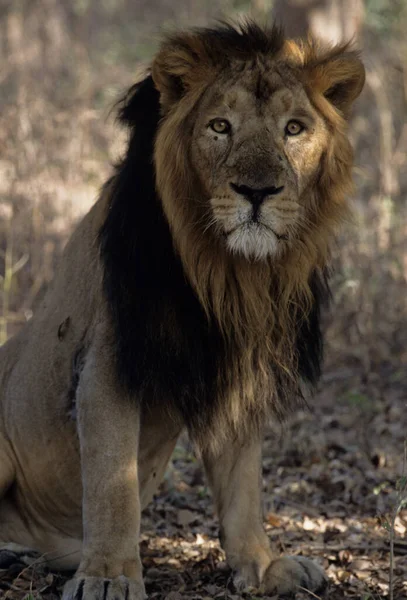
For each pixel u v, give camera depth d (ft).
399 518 39.68
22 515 34.09
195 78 29.12
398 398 54.44
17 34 105.81
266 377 30.86
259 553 31.76
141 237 29.40
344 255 58.85
